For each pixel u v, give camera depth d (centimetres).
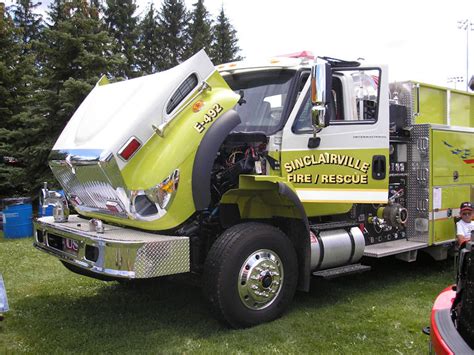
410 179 661
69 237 443
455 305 269
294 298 544
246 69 542
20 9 3097
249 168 472
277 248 455
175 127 429
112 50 1369
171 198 420
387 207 604
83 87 1157
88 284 605
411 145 661
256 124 511
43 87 1263
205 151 432
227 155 488
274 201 477
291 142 494
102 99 488
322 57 520
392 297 554
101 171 415
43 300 539
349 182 514
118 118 431
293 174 494
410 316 485
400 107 650
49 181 1212
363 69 533
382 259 750
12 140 1341
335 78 529
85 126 462
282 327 446
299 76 509
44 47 1241
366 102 536
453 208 684
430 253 681
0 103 1389
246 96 533
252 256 439
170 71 445
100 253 399
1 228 1100
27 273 662
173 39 3366
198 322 464
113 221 473
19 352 391
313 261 491
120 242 387
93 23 1251
